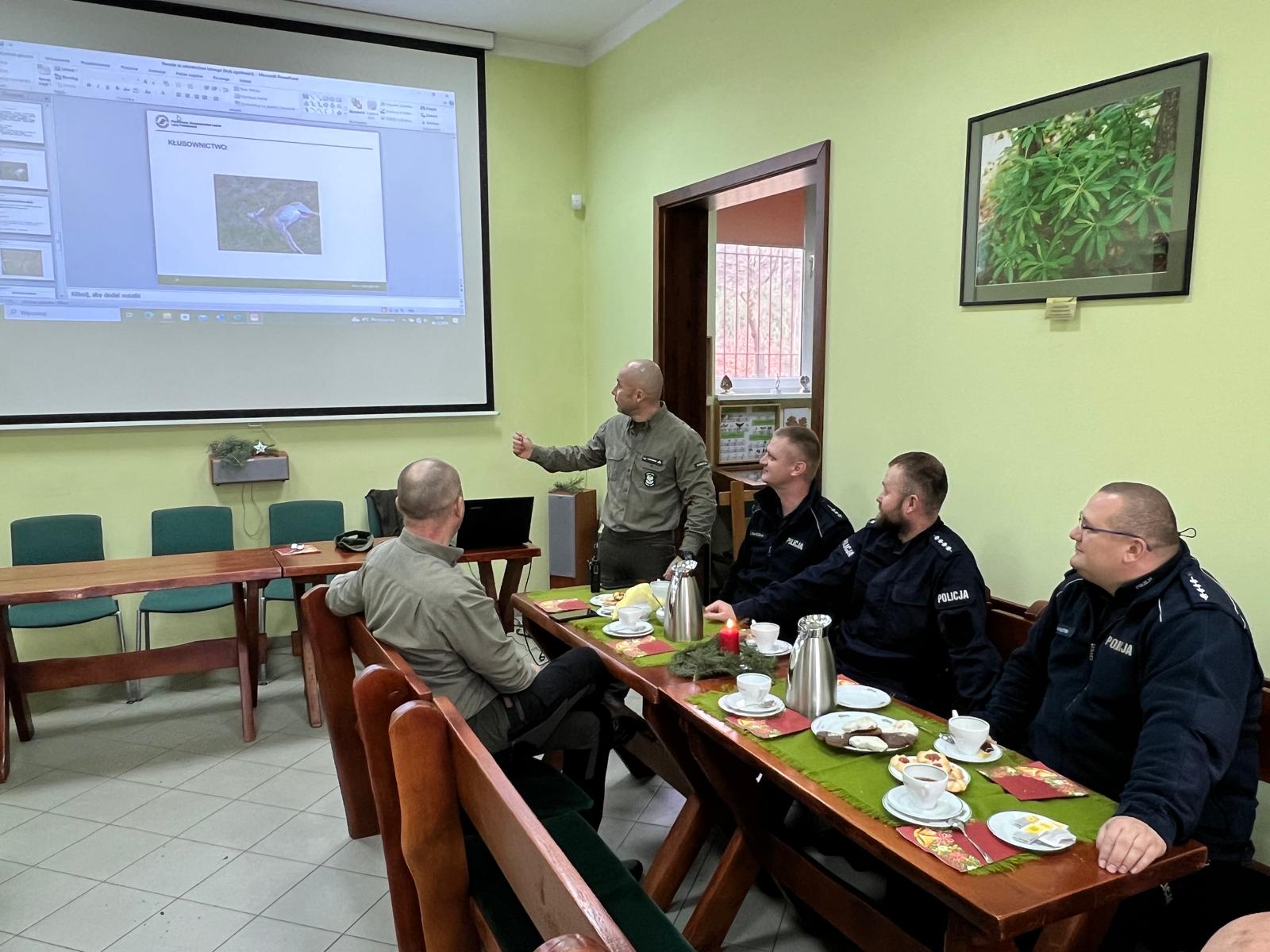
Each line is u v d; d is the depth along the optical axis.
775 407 5.05
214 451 4.07
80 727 3.37
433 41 4.41
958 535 2.53
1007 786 1.51
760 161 3.42
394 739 1.46
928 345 2.71
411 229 4.48
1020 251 2.38
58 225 3.81
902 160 2.76
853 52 2.93
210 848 2.50
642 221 4.30
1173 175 2.00
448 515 2.13
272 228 4.20
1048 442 2.35
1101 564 1.67
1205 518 2.00
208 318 4.12
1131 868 1.26
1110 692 1.68
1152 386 2.09
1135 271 2.10
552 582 4.69
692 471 3.37
